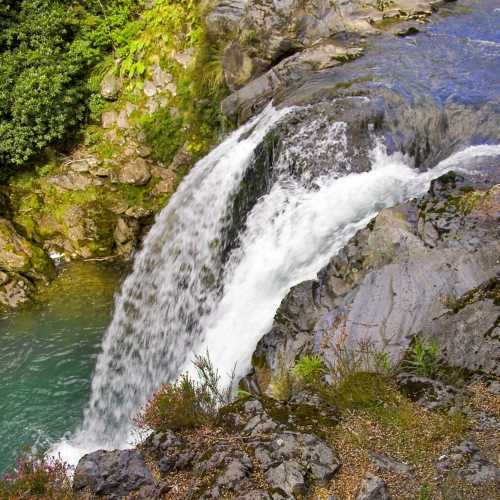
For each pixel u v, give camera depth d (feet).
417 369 17.17
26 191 43.39
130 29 47.29
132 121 45.21
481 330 17.38
